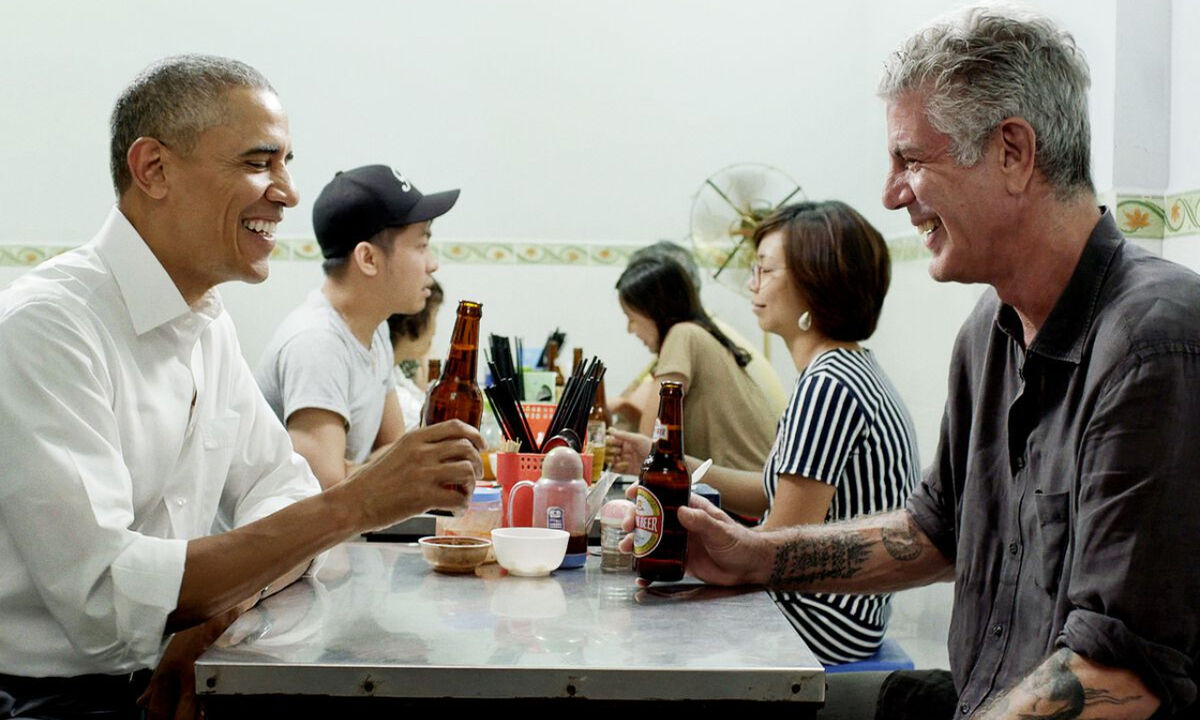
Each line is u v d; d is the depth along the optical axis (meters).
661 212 4.67
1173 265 1.37
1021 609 1.49
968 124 1.42
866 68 4.59
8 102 4.46
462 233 4.63
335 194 2.80
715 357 3.47
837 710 1.93
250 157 1.65
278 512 1.49
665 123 4.65
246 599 1.49
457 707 1.28
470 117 4.62
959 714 1.54
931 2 3.86
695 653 1.30
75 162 4.49
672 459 1.65
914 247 3.96
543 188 4.64
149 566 1.43
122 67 4.49
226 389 1.91
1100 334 1.35
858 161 4.65
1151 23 2.57
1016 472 1.50
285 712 1.27
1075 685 1.24
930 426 3.77
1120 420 1.27
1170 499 1.23
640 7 4.64
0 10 4.44
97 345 1.58
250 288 4.54
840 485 2.10
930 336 3.78
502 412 2.00
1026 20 1.43
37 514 1.43
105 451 1.50
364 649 1.30
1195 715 1.30
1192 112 2.48
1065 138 1.42
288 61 4.55
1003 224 1.44
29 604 1.50
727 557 1.65
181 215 1.65
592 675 1.24
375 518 1.50
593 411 2.88
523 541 1.66
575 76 4.64
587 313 4.67
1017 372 1.55
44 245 4.49
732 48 4.65
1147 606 1.23
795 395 2.14
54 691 1.49
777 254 2.29
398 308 2.86
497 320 4.66
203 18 4.52
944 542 1.76
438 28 4.60
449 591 1.58
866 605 2.18
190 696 1.57
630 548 1.71
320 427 2.60
